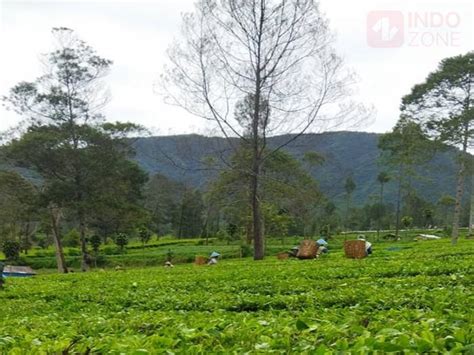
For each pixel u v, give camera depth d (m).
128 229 52.78
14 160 40.81
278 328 4.55
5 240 51.47
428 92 36.28
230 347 4.16
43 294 12.90
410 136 38.31
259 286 10.49
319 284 9.94
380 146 45.03
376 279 10.12
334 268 13.25
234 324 4.99
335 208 69.38
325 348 3.48
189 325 5.26
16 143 39.81
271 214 40.19
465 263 11.75
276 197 31.28
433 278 9.45
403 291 7.58
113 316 7.63
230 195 29.84
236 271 14.58
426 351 3.33
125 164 45.69
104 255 50.25
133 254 50.53
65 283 15.50
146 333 5.30
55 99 41.59
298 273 12.59
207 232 60.25
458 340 3.45
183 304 8.57
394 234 59.53
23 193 40.47
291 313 6.38
